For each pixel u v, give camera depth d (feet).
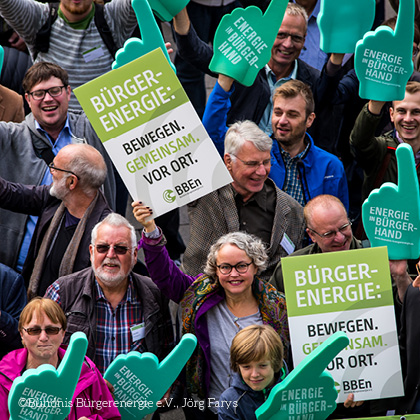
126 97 64.69
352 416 69.00
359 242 73.67
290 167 82.07
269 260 75.05
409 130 80.28
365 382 63.87
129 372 62.75
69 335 68.69
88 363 62.85
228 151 74.02
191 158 65.26
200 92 102.32
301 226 76.33
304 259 64.34
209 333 67.46
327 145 90.07
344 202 83.61
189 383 67.87
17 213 80.23
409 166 66.44
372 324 64.08
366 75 74.33
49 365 56.80
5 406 60.59
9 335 70.95
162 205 65.62
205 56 85.56
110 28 88.89
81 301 69.56
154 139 65.05
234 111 88.48
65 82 82.17
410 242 67.51
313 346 63.93
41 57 89.76
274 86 88.99
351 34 76.07
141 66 64.49
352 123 92.38
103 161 76.23
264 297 67.72
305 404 60.59
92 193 75.56
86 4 87.30
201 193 65.57
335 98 88.84
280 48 87.04
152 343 70.18
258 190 74.49
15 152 81.41
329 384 60.29
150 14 69.10
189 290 68.39
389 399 68.28
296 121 79.51
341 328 64.03
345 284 64.23
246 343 61.82
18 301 73.97
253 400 62.59
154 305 70.54
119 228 69.00
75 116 84.79
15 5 85.81
